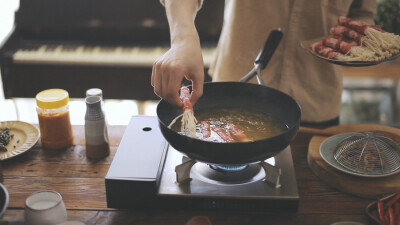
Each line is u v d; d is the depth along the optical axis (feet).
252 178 3.14
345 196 3.20
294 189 3.04
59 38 8.09
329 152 3.42
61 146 3.70
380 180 3.19
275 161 3.28
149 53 7.68
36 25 7.96
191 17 3.44
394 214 2.87
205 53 7.54
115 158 3.17
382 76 7.75
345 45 3.55
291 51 4.35
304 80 4.44
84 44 7.98
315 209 3.08
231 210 3.05
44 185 3.28
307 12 4.20
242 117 3.34
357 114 8.50
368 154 3.27
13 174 3.39
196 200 3.02
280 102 3.33
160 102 3.21
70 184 3.30
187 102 3.05
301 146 3.71
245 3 4.30
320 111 4.54
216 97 3.48
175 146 2.85
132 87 7.59
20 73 7.50
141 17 8.00
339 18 3.83
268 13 4.28
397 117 8.45
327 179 3.28
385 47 3.42
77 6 7.98
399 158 3.26
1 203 2.59
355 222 2.79
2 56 7.36
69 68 7.46
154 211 3.07
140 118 3.61
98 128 3.50
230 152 2.70
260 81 3.51
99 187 3.27
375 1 4.29
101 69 7.45
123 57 7.50
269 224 2.96
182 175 3.07
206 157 2.76
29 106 8.78
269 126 3.23
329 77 4.43
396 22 7.43
